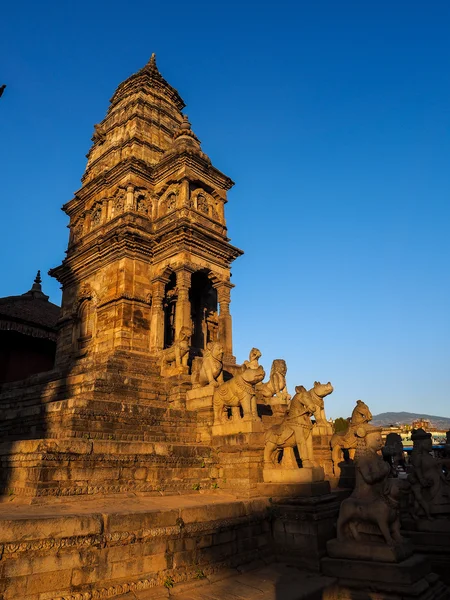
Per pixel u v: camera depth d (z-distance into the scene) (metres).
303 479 14.19
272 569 12.45
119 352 28.84
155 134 39.88
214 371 20.95
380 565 11.52
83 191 39.75
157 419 19.11
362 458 13.04
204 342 36.16
